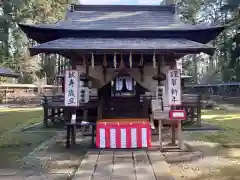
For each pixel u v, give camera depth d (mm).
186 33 9750
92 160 6398
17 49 33531
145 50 7941
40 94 30359
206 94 31875
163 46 8164
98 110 9914
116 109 10898
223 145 8383
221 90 31969
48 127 12125
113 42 8922
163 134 9672
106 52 8086
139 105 10883
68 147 7875
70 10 11812
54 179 5395
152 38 9688
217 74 37281
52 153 7348
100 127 7516
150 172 5539
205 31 9672
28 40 33969
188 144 8375
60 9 33844
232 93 29141
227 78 30000
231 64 27609
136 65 11008
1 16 30875
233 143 8664
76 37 9734
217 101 28562
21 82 33969
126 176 5312
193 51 8062
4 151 7773
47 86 33250
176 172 5910
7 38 31828
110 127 7480
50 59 38469
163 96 9484
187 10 35000
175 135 8086
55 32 9703
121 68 10469
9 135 10391
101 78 11188
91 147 7680
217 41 29922
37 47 7883
